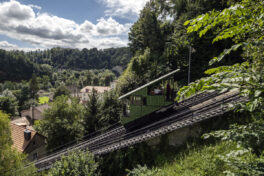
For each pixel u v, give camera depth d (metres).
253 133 2.53
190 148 10.11
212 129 10.36
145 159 11.59
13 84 112.88
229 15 2.41
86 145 15.48
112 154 13.31
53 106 23.25
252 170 2.50
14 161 13.07
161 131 11.20
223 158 2.96
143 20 32.94
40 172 14.98
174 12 36.28
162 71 25.34
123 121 14.16
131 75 24.28
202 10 25.11
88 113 20.08
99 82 124.69
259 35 2.58
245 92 2.15
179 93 2.35
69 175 10.32
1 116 13.38
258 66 2.72
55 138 20.88
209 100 13.66
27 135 20.58
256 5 2.35
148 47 32.41
